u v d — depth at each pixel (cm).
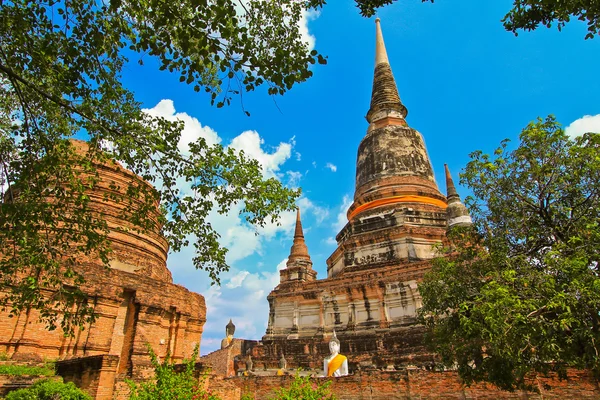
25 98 1066
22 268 1241
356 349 3098
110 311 2172
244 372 3159
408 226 3753
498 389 1881
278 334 3659
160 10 885
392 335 3034
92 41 982
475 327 1184
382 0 1010
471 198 1484
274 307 3791
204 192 1211
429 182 4325
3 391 1444
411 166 4338
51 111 1119
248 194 1246
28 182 1100
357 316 3384
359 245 3925
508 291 1152
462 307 1291
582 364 1162
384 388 2178
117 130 1119
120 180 2714
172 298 2528
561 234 1310
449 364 1567
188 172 1178
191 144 1187
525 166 1388
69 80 1014
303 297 3675
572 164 1296
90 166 1202
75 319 1211
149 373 2136
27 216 1075
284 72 909
